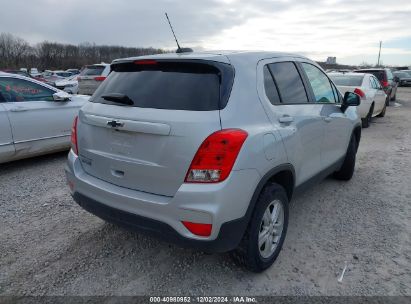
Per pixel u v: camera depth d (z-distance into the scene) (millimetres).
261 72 3029
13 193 4734
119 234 3664
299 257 3303
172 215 2516
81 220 3969
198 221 2455
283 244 3512
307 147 3523
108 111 2881
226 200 2459
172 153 2500
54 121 6051
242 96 2715
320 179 4137
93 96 3277
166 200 2553
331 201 4617
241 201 2557
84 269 3080
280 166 2971
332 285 2908
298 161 3316
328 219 4098
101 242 3516
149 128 2555
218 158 2434
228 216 2500
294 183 3336
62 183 5133
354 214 4234
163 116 2551
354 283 2934
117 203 2787
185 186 2467
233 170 2471
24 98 5781
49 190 4852
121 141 2771
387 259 3277
